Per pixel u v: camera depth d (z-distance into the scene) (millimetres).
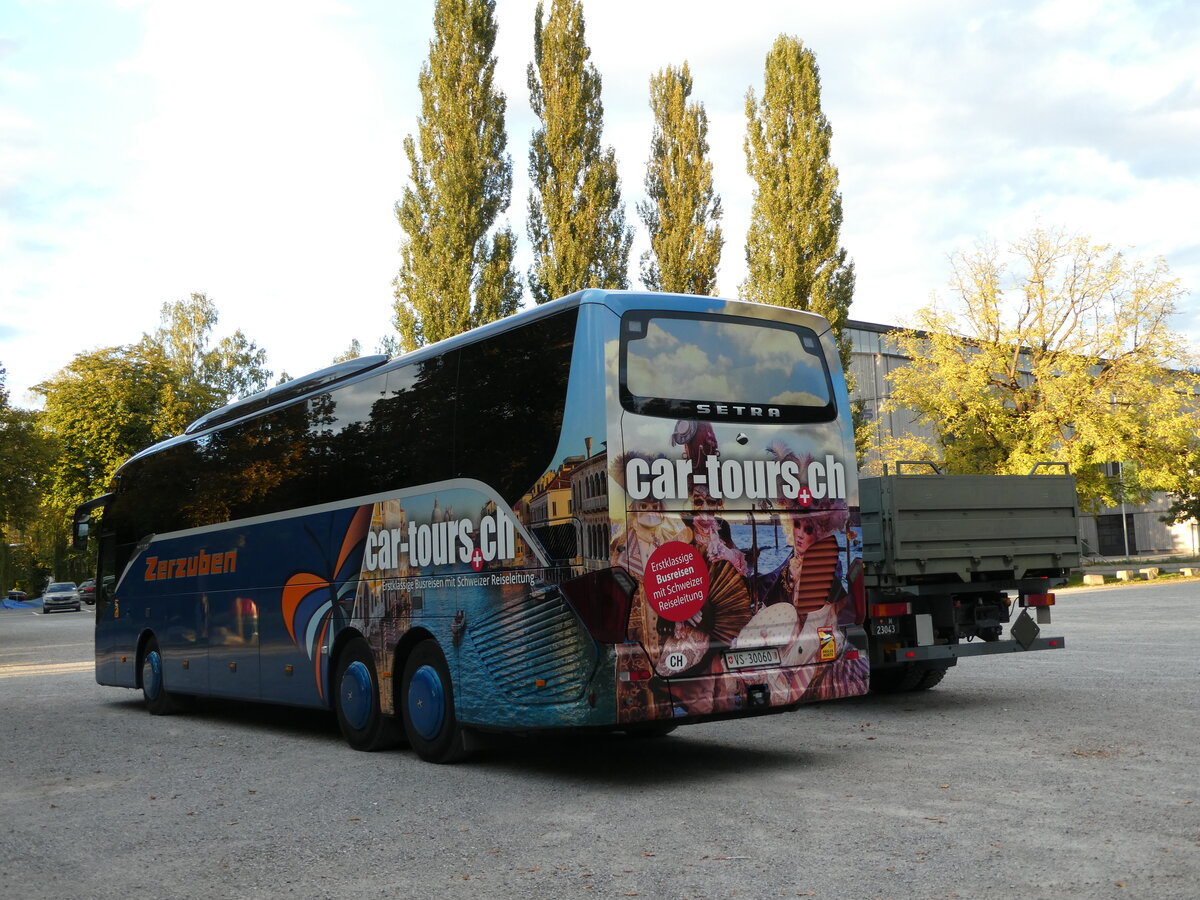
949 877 5363
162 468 15523
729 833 6488
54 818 7914
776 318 9055
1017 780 7656
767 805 7238
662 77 34625
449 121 33156
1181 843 5844
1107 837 6004
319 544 11531
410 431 10180
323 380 11945
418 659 9930
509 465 8859
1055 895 5031
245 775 9562
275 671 12336
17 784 9438
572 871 5828
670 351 8438
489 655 8953
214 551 13805
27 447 37250
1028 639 12133
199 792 8773
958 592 11820
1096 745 8883
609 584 7914
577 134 32906
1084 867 5449
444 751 9555
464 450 9406
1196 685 12297
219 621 13586
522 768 9273
